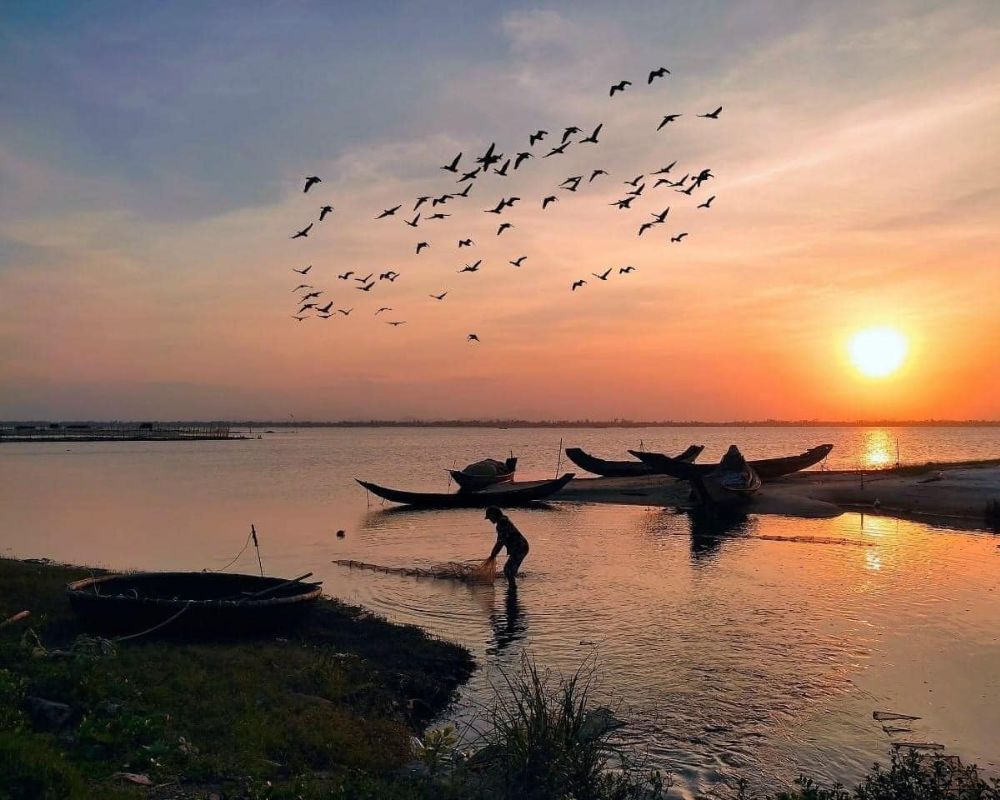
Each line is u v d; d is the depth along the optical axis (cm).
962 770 942
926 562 2584
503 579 2356
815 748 1158
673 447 15938
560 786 880
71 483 6519
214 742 1004
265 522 3928
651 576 2392
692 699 1348
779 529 3444
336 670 1374
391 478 7425
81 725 966
